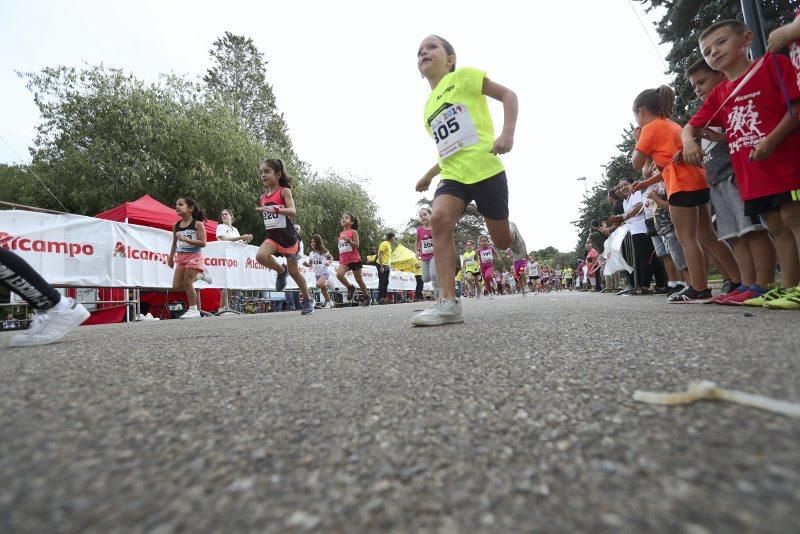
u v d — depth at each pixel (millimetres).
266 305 10406
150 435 777
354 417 860
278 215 5512
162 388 1117
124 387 1131
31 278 2195
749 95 2447
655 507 491
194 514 518
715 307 2822
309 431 790
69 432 793
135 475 619
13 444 736
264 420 854
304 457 678
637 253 6715
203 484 594
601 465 604
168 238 6852
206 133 16781
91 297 6207
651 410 798
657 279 6949
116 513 519
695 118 2844
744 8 4754
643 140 3613
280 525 495
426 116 2863
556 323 2299
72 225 5629
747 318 2018
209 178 15789
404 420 833
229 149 17000
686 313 2473
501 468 617
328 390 1068
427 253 8086
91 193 15352
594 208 24328
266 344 1963
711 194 3213
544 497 533
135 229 6383
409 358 1443
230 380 1199
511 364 1270
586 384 1005
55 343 2260
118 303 6199
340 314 5004
